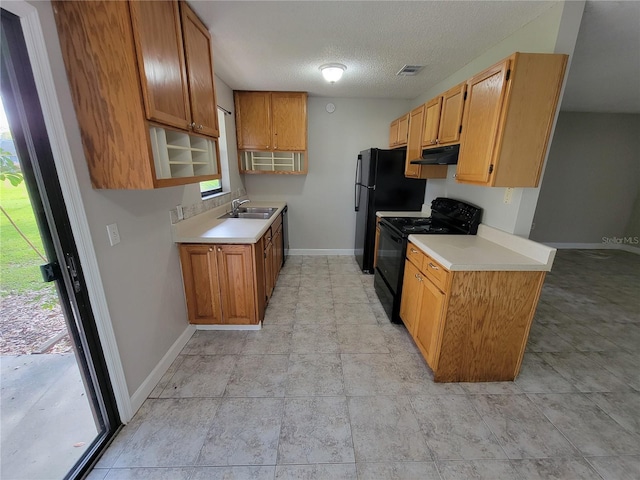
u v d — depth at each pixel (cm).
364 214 369
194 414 160
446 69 267
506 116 164
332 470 131
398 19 179
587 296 321
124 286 153
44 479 121
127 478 126
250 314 238
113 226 144
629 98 361
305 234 443
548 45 166
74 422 144
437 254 178
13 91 101
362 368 199
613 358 214
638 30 188
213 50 228
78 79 121
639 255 475
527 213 189
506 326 177
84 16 115
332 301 299
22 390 155
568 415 162
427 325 194
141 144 129
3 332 117
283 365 201
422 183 354
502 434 150
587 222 504
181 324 221
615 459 138
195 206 249
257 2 162
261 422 155
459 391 180
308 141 405
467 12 169
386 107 395
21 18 101
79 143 125
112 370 144
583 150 470
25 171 107
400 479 128
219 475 128
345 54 233
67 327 126
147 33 126
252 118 362
